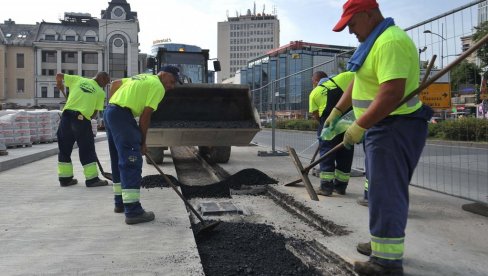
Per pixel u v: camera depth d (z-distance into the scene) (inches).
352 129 112.0
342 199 210.2
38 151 405.1
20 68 2443.4
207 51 553.3
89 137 245.8
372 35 114.4
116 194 184.4
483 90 201.2
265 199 236.5
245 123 320.8
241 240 158.7
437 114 294.8
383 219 111.8
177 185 247.0
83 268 120.8
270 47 4995.1
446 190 249.4
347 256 131.0
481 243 141.3
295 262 137.5
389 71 106.4
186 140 309.4
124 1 2554.1
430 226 160.9
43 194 225.0
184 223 167.3
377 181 112.2
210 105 334.0
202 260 138.6
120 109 169.8
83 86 245.8
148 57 552.1
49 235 151.6
